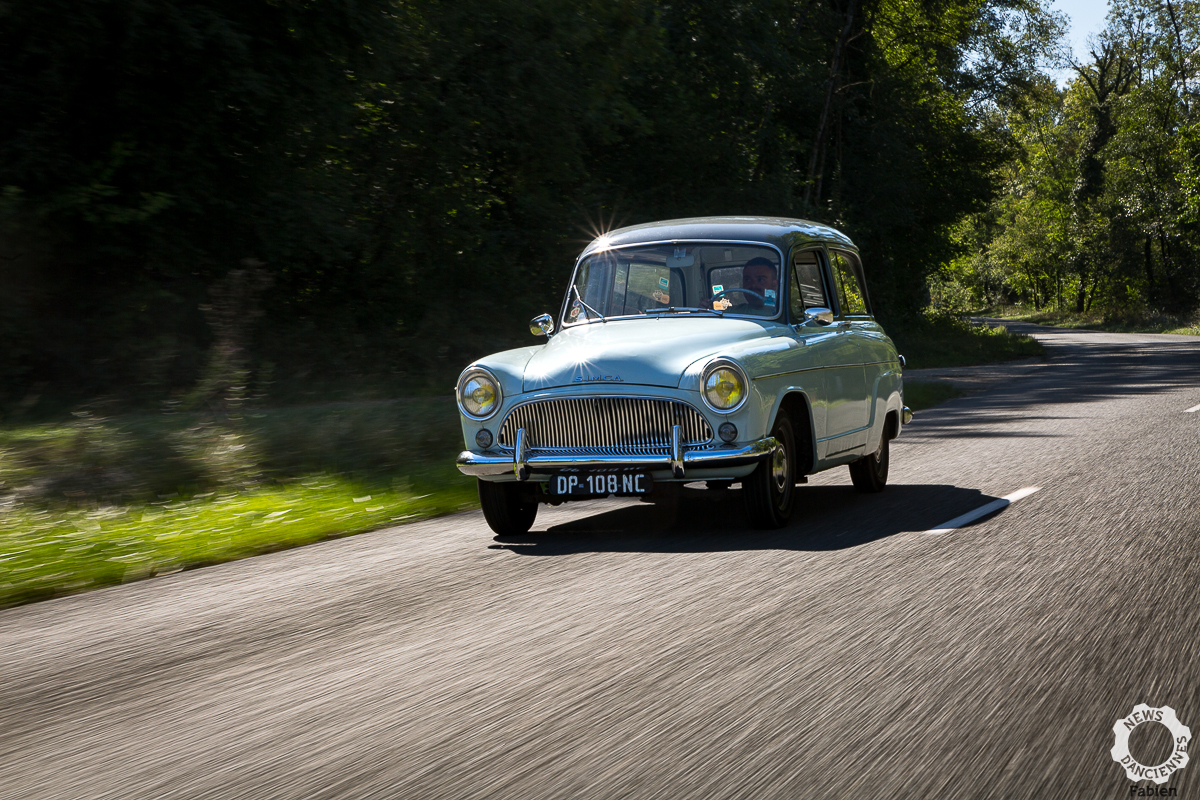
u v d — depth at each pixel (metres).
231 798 3.21
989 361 35.16
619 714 3.83
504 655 4.61
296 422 12.12
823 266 8.83
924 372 29.22
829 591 5.57
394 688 4.21
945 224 48.66
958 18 45.03
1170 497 8.26
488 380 7.43
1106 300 84.44
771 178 32.69
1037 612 5.05
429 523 8.39
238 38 16.27
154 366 16.72
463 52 21.95
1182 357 33.81
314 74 18.20
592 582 5.96
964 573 5.90
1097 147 82.31
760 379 7.14
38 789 3.33
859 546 6.73
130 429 11.02
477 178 24.16
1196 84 70.81
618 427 7.18
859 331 9.07
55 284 17.45
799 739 3.55
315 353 20.09
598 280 8.49
